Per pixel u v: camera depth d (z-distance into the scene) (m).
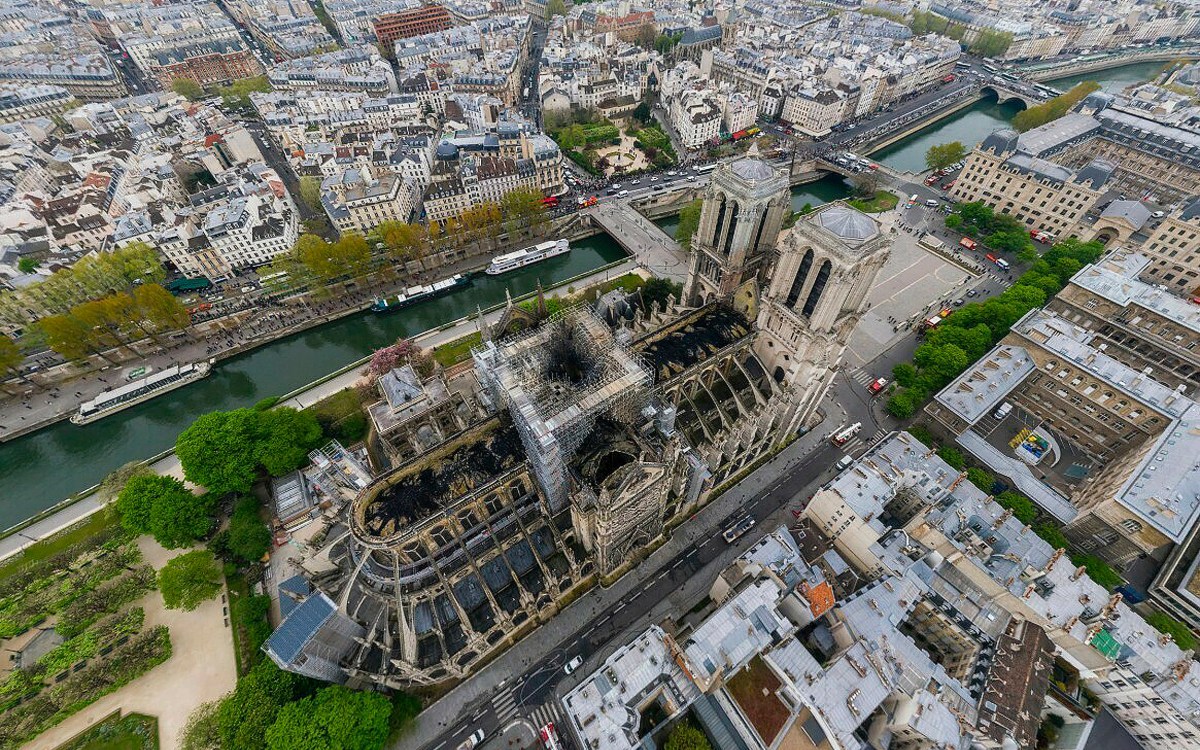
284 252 198.62
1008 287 184.38
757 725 86.94
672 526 124.56
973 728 85.06
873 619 96.69
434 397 131.88
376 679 93.44
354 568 100.56
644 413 99.06
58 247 187.50
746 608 93.44
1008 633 98.88
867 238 87.75
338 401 151.25
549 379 100.50
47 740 94.44
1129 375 126.31
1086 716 94.50
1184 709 83.81
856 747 83.50
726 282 121.56
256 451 123.06
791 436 141.12
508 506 102.62
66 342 153.12
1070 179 199.25
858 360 163.25
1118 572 112.56
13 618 103.81
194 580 105.06
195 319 174.25
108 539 117.88
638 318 138.62
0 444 147.62
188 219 189.62
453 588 100.81
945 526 106.81
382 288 191.25
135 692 99.94
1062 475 133.62
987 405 132.12
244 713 88.44
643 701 89.56
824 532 119.50
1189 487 105.81
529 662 103.62
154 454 150.25
